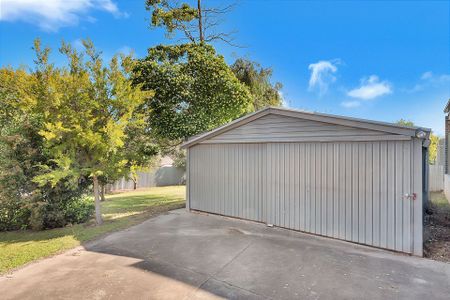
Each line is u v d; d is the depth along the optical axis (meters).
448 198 10.22
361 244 5.36
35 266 4.71
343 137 5.54
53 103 6.63
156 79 10.27
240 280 4.03
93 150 7.42
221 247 5.42
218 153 8.01
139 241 5.89
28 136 7.45
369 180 5.27
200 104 10.91
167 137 11.07
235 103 11.36
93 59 7.52
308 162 6.13
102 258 4.98
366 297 3.51
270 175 6.82
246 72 15.34
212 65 10.87
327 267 4.41
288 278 4.06
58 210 7.57
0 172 7.06
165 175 21.64
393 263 4.52
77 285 3.95
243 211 7.42
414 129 4.66
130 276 4.21
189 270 4.40
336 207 5.70
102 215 8.91
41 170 7.29
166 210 9.14
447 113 11.99
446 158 11.87
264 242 5.66
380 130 5.05
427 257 4.75
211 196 8.21
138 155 8.62
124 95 7.43
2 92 8.03
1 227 7.62
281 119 6.52
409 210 4.83
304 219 6.19
